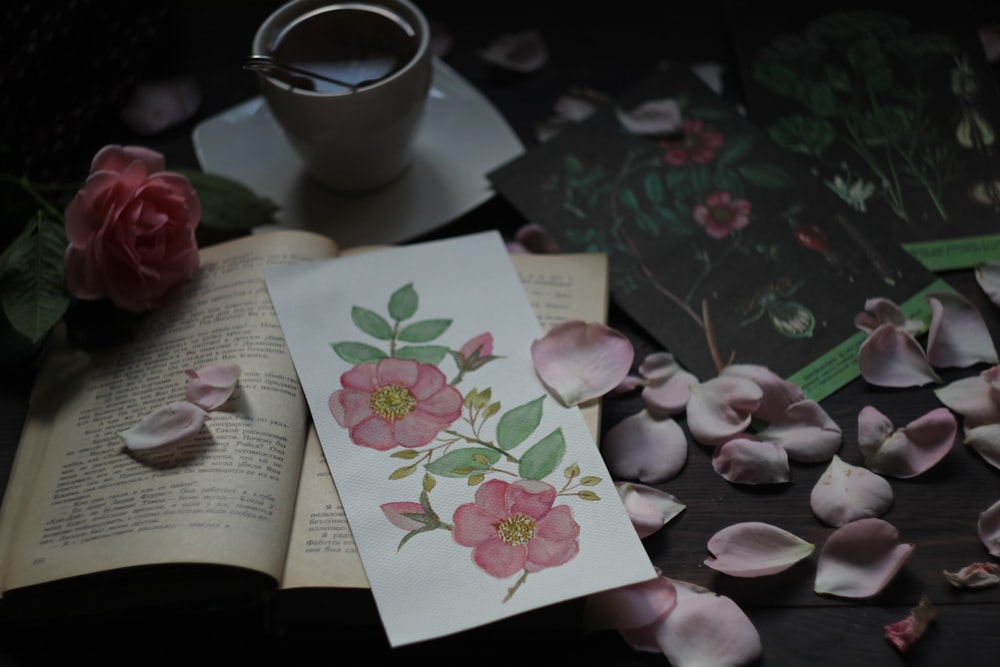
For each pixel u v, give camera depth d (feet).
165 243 1.86
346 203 2.09
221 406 1.77
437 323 1.87
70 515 1.69
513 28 2.32
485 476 1.72
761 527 1.72
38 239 1.83
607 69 2.27
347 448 1.75
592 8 2.35
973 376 1.86
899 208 2.02
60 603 1.67
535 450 1.74
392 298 1.89
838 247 1.98
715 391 1.84
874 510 1.74
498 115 2.18
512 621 1.67
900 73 2.17
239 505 1.67
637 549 1.65
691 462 1.82
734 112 2.14
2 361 1.85
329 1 2.01
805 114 2.14
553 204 2.07
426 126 2.17
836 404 1.85
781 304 1.94
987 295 1.93
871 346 1.87
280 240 1.95
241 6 2.35
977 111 2.10
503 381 1.81
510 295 1.89
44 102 2.09
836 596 1.69
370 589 1.63
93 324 1.87
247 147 2.15
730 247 2.00
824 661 1.64
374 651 1.68
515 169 2.11
